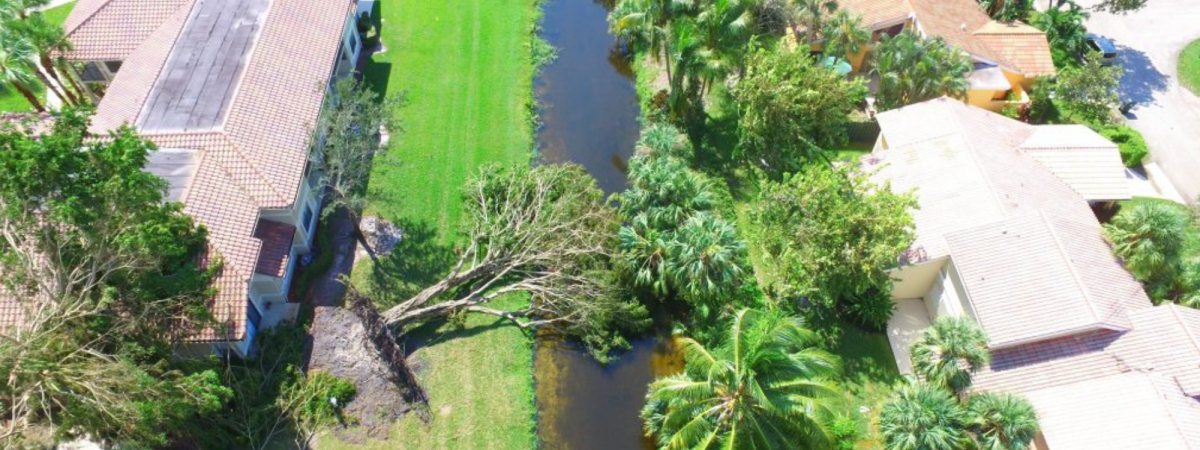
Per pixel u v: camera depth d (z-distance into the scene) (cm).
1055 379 3050
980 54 4881
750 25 4603
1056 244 3328
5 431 2403
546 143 4706
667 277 3553
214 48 4072
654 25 4569
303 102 3994
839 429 3180
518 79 5106
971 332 3020
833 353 3559
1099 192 3919
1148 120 4962
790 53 4191
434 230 4028
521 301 3741
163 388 2450
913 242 3522
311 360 3294
